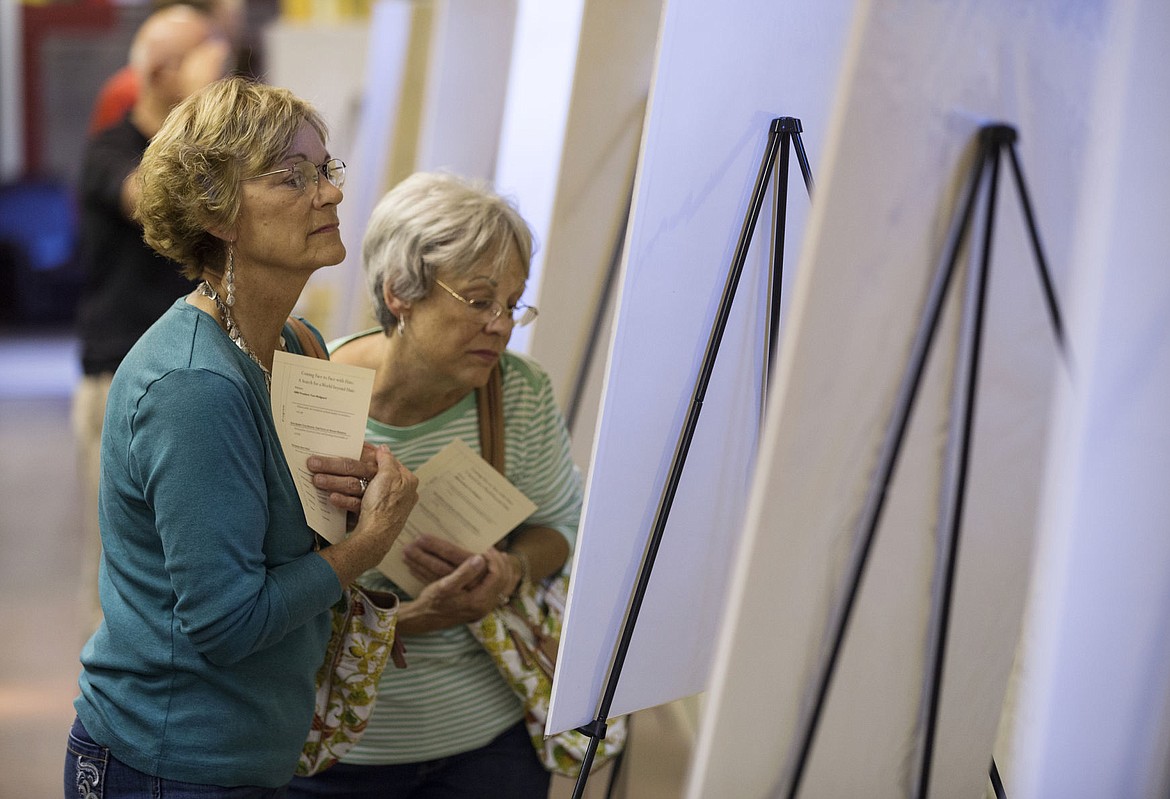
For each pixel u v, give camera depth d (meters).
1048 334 1.99
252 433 1.89
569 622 2.00
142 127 4.73
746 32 1.96
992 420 1.98
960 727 2.17
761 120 2.04
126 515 1.89
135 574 1.90
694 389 2.07
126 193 4.58
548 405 2.64
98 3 13.81
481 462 2.45
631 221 1.87
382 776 2.53
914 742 2.08
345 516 2.15
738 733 1.83
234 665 1.93
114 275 4.75
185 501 1.79
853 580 1.89
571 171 3.06
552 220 3.09
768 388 2.20
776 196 2.05
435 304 2.34
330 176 2.04
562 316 3.20
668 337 1.99
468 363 2.40
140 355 1.88
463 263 2.30
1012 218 1.89
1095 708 2.03
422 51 5.49
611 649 2.11
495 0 4.38
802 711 1.91
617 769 3.38
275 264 1.98
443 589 2.39
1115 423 1.92
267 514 1.95
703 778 1.82
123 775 1.94
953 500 1.98
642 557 2.10
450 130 4.46
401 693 2.49
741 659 1.79
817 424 1.75
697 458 2.13
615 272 3.28
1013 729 2.05
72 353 13.75
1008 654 2.20
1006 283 1.92
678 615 2.23
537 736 2.59
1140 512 1.97
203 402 1.81
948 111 1.77
